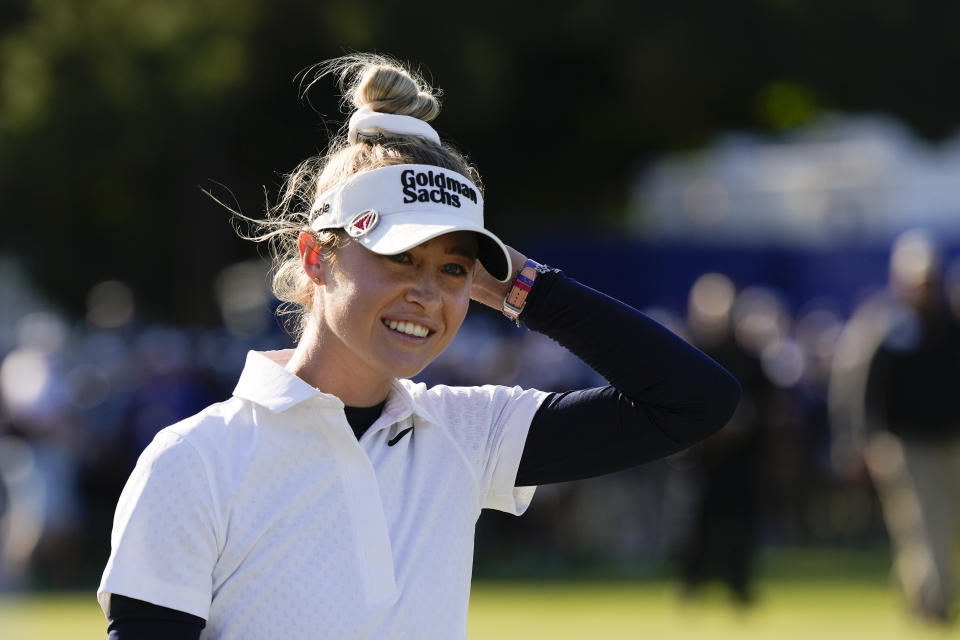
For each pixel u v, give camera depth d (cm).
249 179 7275
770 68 7300
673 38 7056
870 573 5178
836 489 6166
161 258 8100
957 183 10019
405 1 6438
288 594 940
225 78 6222
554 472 1102
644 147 8725
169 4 6275
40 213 7544
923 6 7206
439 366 5859
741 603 4003
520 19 6831
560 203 9000
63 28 6262
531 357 5922
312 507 955
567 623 3809
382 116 1040
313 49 6456
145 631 921
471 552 1034
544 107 7962
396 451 1010
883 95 7612
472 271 1028
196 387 5628
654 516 5684
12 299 8481
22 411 4478
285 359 1059
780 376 5544
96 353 6291
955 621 3734
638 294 8456
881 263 8300
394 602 962
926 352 3700
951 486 3738
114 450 5538
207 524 932
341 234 998
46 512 4522
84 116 6300
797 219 10331
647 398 1089
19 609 4175
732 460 4044
